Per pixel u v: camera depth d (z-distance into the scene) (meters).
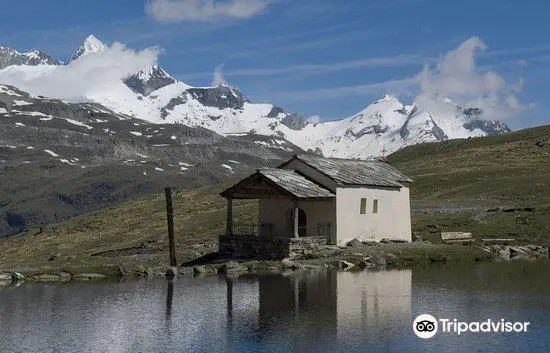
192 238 97.50
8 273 61.84
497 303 45.50
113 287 55.91
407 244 74.31
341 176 72.69
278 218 74.25
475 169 155.38
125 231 130.38
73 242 129.62
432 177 148.75
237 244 70.62
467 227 87.12
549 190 116.56
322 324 40.31
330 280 56.25
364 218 73.94
